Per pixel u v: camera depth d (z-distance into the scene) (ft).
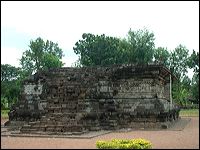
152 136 75.72
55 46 279.69
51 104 97.96
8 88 221.87
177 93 227.81
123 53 207.10
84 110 93.30
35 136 77.36
